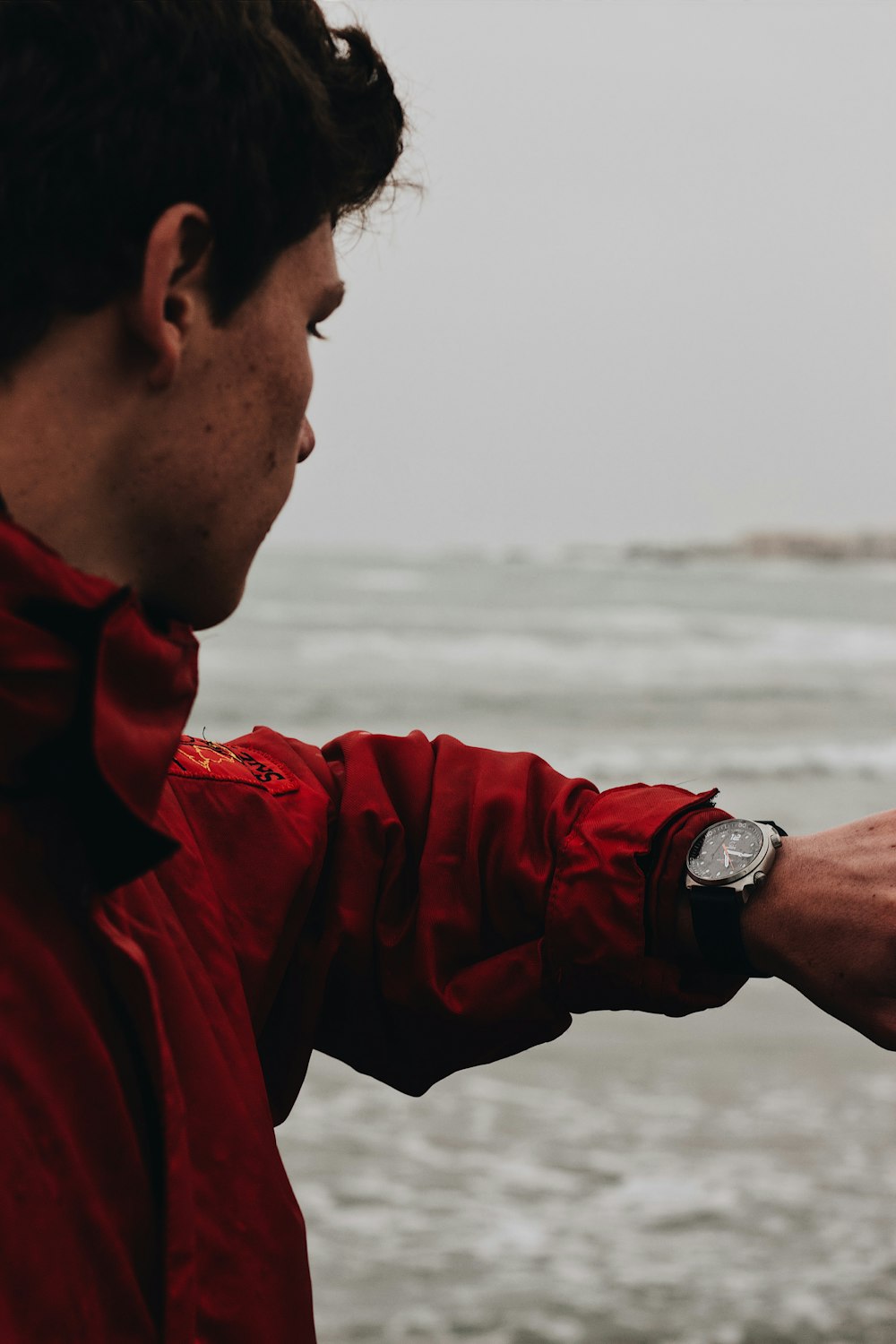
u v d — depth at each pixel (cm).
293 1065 95
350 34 75
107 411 62
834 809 1254
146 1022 62
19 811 60
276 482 69
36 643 55
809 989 87
